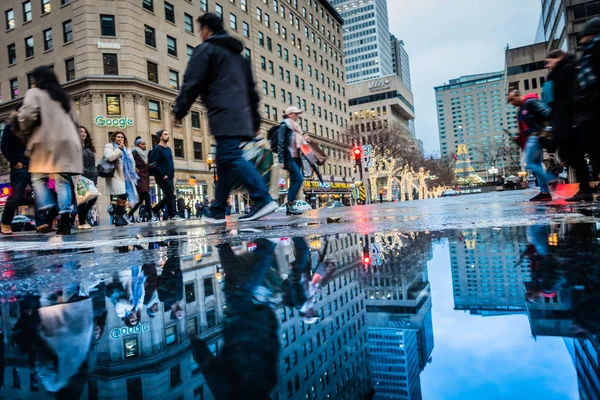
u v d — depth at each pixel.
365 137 48.94
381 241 2.02
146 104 26.56
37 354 0.59
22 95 28.41
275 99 40.47
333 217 5.16
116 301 0.98
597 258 1.08
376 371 0.46
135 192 7.96
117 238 3.68
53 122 4.48
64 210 5.08
